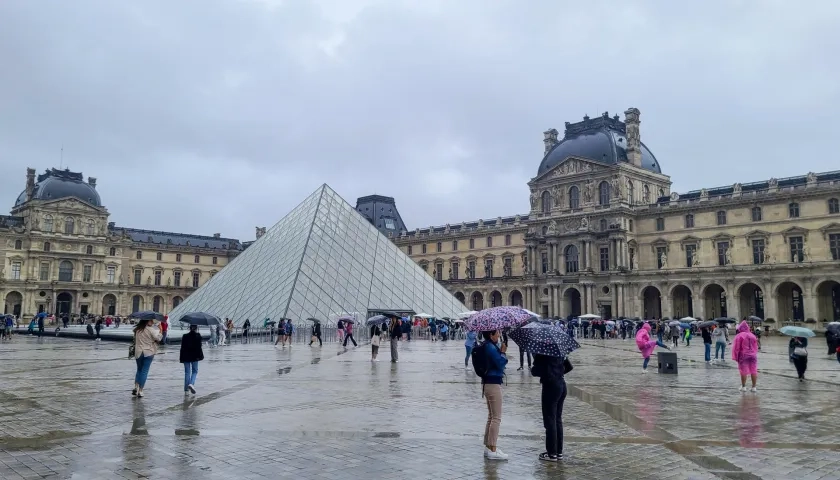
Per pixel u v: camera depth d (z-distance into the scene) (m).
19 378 34.78
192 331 28.66
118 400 26.52
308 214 96.38
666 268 131.00
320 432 20.05
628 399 28.00
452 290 170.50
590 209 141.25
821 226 115.12
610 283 134.38
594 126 148.12
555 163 149.88
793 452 17.75
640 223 139.50
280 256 89.69
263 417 22.64
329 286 84.38
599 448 18.17
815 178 117.69
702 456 17.23
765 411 24.78
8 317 86.00
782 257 119.50
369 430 20.42
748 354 30.80
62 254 179.12
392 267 95.88
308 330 76.44
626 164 139.12
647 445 18.59
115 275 190.75
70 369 40.03
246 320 74.44
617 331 105.06
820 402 27.22
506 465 16.09
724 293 127.38
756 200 123.06
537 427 21.25
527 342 16.75
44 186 181.25
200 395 28.09
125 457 16.62
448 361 47.53
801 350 35.69
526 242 150.25
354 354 54.94
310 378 35.22
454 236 176.00
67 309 182.38
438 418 22.66
